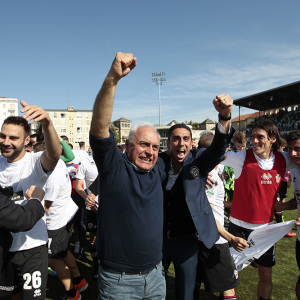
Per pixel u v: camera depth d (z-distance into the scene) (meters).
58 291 3.22
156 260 1.78
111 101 1.53
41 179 2.21
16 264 2.12
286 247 4.50
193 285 2.17
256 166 2.68
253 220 2.70
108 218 1.70
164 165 2.15
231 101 1.76
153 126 1.81
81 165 3.68
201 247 2.37
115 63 1.46
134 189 1.68
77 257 4.25
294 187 2.71
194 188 2.02
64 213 2.91
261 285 2.65
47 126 1.81
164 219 2.18
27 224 1.78
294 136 2.48
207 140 2.86
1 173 2.18
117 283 1.68
